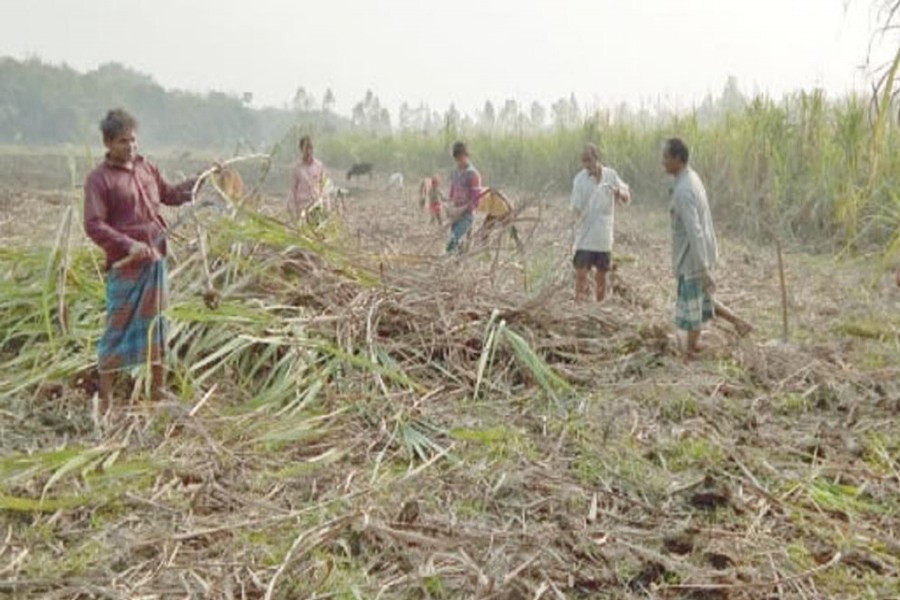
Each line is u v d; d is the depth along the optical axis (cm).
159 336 529
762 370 635
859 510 438
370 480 439
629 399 571
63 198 1783
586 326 698
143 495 416
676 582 363
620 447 492
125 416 502
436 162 3109
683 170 665
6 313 622
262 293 636
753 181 1479
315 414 519
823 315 845
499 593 338
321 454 479
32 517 396
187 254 657
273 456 471
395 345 601
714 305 697
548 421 529
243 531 385
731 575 367
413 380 576
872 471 479
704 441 510
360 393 541
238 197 685
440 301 644
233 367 576
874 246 1173
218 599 336
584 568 370
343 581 347
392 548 373
